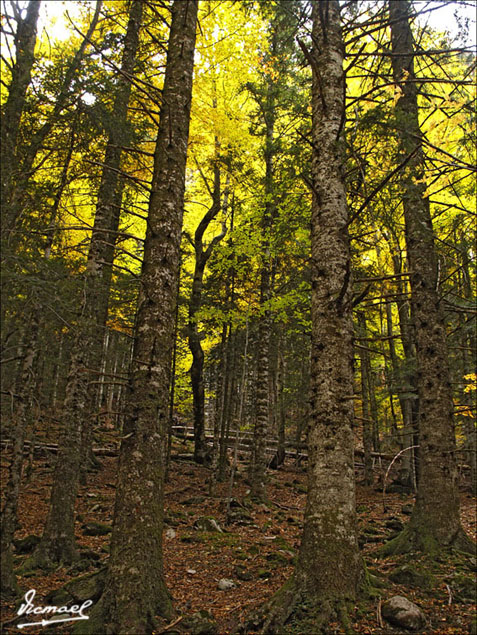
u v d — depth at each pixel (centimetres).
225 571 575
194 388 1589
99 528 718
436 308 694
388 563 582
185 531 794
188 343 1538
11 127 481
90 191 864
